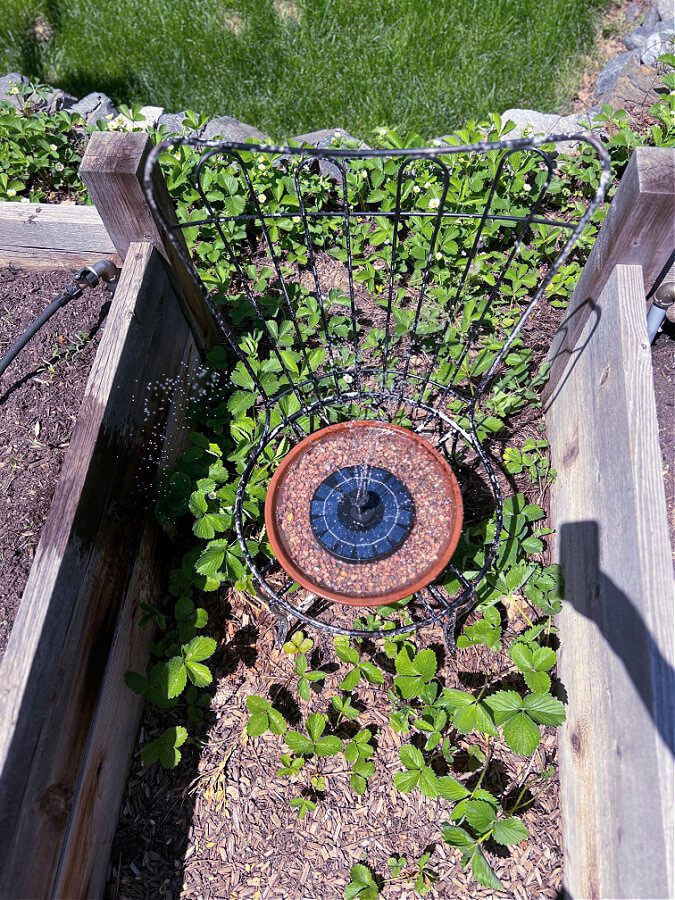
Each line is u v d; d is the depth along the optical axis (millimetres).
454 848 1913
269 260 3010
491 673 2131
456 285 2787
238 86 4062
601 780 1676
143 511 2131
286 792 2006
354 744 1908
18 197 3180
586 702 1835
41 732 1563
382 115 3840
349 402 2488
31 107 3588
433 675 1873
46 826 1584
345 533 1920
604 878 1606
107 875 1911
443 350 2660
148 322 2115
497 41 3998
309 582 1840
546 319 2758
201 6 4387
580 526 2027
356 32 4156
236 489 2217
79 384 2408
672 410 2232
